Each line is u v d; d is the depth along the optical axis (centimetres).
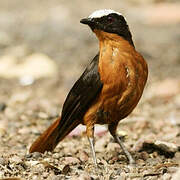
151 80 1972
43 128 1377
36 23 2916
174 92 1753
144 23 2928
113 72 956
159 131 1337
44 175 931
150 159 1059
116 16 982
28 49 2306
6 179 884
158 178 916
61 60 2248
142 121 1378
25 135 1295
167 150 1079
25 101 1692
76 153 1136
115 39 973
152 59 2272
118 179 918
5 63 2103
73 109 1027
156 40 2584
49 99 1745
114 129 1060
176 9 3080
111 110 989
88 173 946
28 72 2055
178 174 863
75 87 1023
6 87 1917
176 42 2538
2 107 1580
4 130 1309
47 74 2052
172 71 2089
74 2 3466
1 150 1116
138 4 3288
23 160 1020
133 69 965
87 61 2244
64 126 1051
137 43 2511
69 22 2917
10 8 3356
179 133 1270
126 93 966
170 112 1559
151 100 1720
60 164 1020
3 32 2695
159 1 3244
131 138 1272
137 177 929
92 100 997
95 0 3491
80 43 2522
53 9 3253
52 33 2703
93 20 980
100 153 1141
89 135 1012
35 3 3481
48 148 1094
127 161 1063
